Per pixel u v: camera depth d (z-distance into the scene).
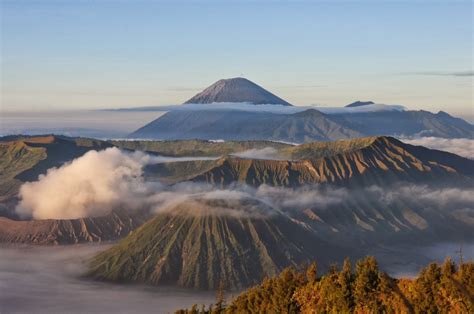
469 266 129.88
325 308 142.62
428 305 127.12
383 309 132.75
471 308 121.75
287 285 157.00
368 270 140.88
